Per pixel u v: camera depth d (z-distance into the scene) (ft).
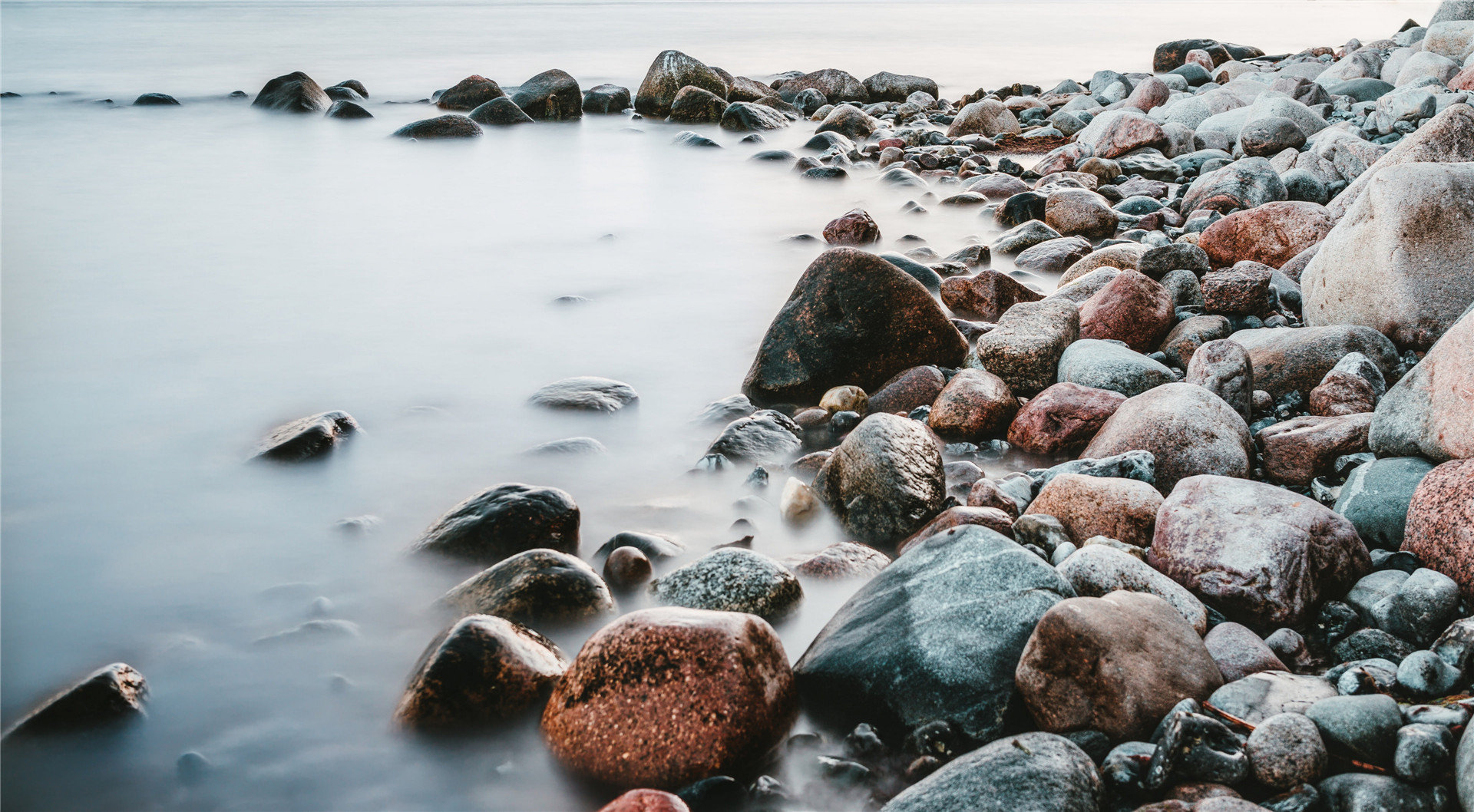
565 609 10.11
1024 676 8.42
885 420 13.16
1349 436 12.79
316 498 13.58
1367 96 45.34
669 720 7.97
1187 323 17.65
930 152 41.42
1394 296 15.70
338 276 24.09
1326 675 8.87
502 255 26.13
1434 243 15.57
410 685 8.99
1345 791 7.16
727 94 54.54
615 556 11.15
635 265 25.49
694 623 8.38
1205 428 12.84
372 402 16.80
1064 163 36.22
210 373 17.97
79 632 10.58
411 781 8.52
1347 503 11.46
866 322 16.98
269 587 11.44
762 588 10.42
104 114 47.93
